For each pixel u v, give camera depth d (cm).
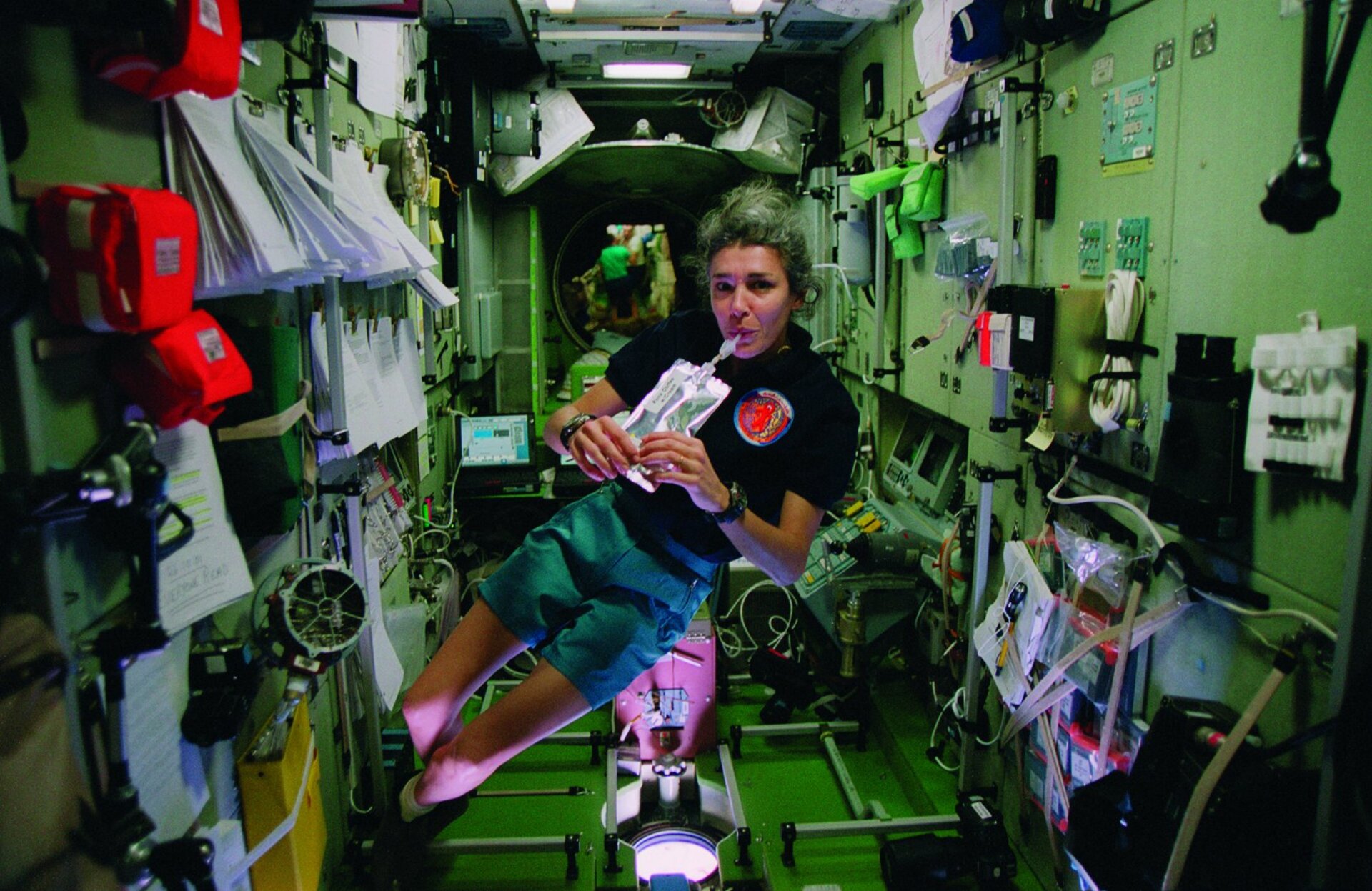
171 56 121
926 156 329
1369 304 127
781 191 186
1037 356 201
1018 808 246
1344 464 131
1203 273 167
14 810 94
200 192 146
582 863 253
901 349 367
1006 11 233
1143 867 156
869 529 340
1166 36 178
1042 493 236
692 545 187
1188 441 160
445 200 423
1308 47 112
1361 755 121
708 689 309
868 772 304
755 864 259
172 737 142
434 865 251
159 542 123
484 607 195
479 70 459
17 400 104
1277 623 147
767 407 185
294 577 167
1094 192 207
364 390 245
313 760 186
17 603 101
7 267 97
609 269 581
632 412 193
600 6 382
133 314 116
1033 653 215
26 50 110
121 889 112
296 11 151
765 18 397
